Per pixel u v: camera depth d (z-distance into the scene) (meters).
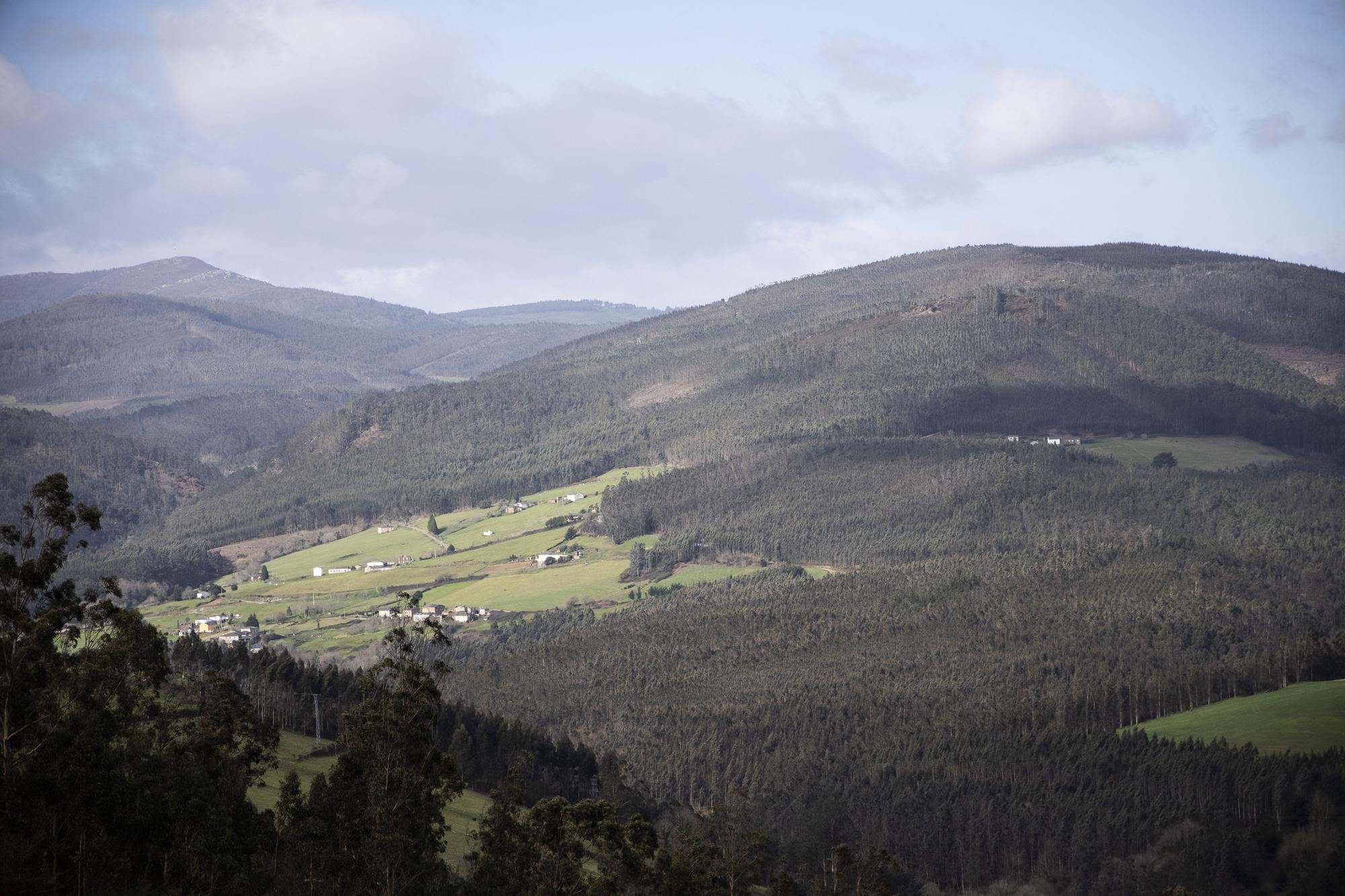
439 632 95.25
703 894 103.50
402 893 84.56
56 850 81.19
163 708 103.19
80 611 92.81
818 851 148.62
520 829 96.19
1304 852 140.25
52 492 90.31
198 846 85.38
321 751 146.38
